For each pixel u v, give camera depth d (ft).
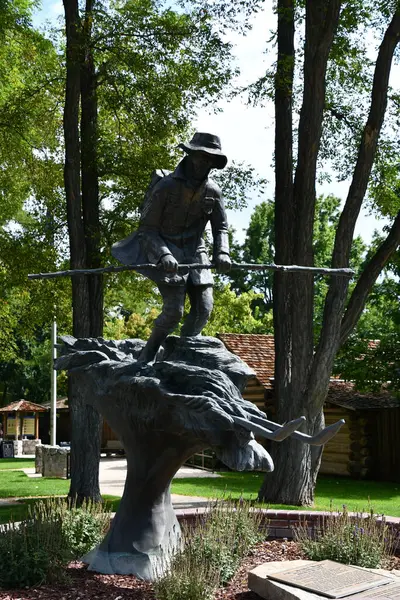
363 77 54.75
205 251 24.21
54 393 97.91
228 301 92.73
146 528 23.77
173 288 23.35
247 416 20.79
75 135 48.65
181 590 19.49
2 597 20.83
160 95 51.26
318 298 130.11
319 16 46.91
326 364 45.55
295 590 19.67
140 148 54.54
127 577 23.03
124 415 23.50
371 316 108.47
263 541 28.86
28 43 62.34
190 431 21.09
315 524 30.17
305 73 47.47
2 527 25.98
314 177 47.34
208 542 23.30
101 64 52.29
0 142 61.41
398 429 72.08
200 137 22.90
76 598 20.83
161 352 24.93
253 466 20.39
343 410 76.59
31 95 55.57
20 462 101.50
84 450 46.11
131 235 24.70
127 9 52.01
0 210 66.54
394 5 47.85
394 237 47.19
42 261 56.39
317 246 153.69
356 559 24.00
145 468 23.70
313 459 46.42
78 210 48.42
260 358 87.15
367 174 46.24
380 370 66.69
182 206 23.29
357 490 60.23
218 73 49.75
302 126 47.62
